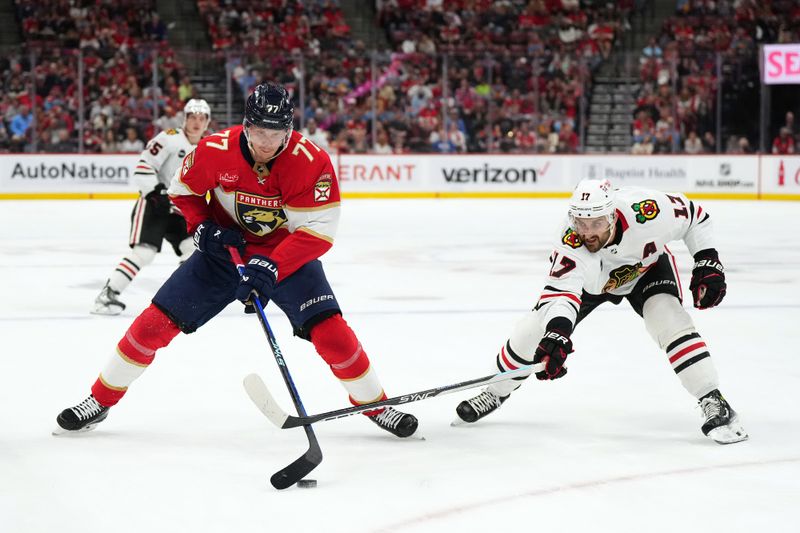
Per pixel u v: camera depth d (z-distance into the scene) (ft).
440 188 56.85
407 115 56.90
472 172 56.90
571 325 10.62
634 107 57.72
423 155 56.54
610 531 8.27
